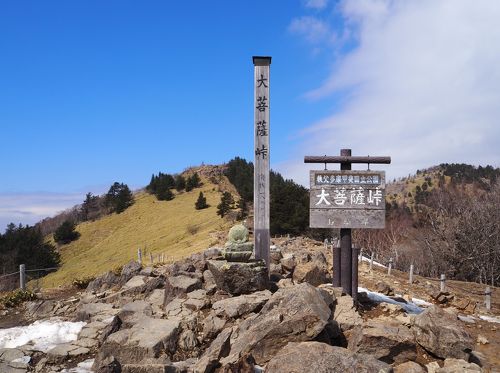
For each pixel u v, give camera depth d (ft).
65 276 163.43
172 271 46.32
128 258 170.09
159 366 22.53
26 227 223.92
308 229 146.10
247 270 36.86
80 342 30.99
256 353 25.66
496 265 112.37
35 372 27.45
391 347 26.13
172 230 209.67
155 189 309.63
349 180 36.50
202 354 27.50
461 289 66.18
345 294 34.68
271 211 148.25
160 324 30.17
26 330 34.37
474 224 115.65
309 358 21.70
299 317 26.16
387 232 145.79
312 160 36.81
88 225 271.08
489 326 39.99
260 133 44.11
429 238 127.54
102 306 37.93
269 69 44.29
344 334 28.81
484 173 298.56
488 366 29.25
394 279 61.11
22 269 49.44
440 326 27.30
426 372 25.48
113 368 23.67
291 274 45.70
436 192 171.12
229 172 326.65
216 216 205.57
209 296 37.37
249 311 32.71
